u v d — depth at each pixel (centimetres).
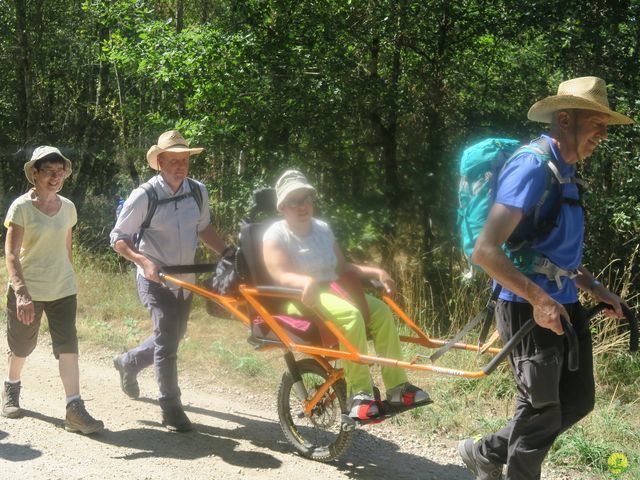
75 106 1889
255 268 483
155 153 539
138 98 1277
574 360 343
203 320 843
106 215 1588
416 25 990
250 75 996
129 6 1100
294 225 480
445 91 988
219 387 644
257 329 484
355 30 1002
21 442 502
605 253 788
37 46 1806
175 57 998
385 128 1007
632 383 637
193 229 554
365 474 471
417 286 819
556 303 338
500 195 349
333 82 981
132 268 1106
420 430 543
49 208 525
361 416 439
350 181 1000
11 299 539
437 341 463
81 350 746
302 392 493
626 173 812
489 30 962
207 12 1340
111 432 530
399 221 964
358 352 439
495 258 342
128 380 600
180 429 536
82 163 1828
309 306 445
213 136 1005
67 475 446
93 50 1789
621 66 838
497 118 973
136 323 836
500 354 360
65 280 529
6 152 1872
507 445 395
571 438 503
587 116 357
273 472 470
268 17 1011
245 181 1013
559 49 865
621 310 401
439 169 961
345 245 946
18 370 554
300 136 1010
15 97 1900
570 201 360
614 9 833
